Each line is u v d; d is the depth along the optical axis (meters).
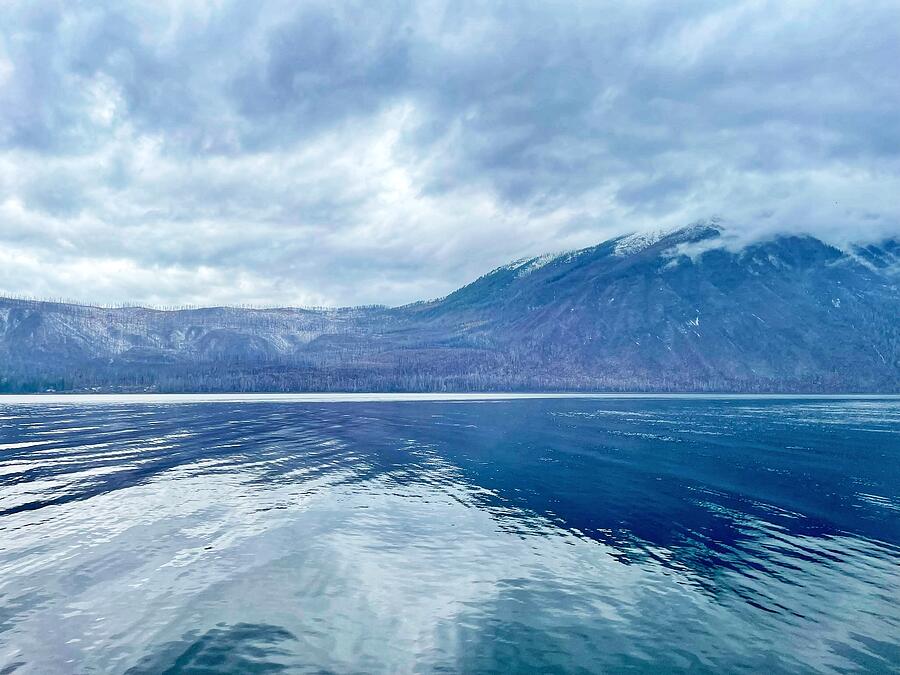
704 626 20.50
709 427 99.56
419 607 21.72
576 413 139.12
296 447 66.56
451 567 26.14
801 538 31.34
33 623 19.89
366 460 57.47
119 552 27.38
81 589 22.86
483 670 17.22
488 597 22.78
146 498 38.56
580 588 23.88
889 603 22.66
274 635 19.23
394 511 36.19
